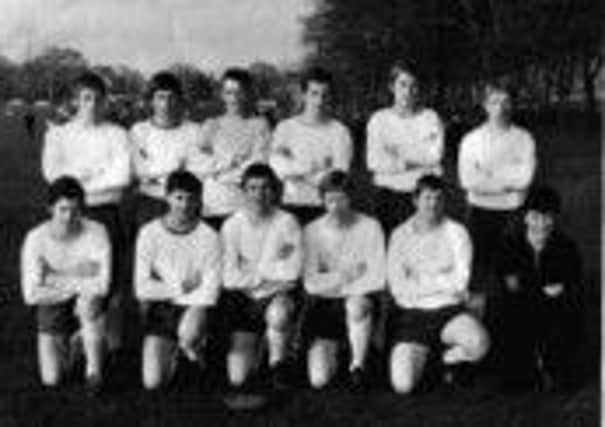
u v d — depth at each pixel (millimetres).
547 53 36219
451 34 37750
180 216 6426
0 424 5855
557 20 35188
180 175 6430
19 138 32875
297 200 7250
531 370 6547
